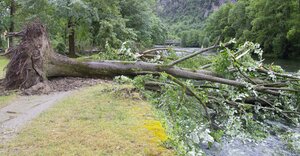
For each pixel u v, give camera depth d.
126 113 4.58
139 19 22.66
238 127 5.30
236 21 38.81
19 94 6.01
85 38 19.23
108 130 3.75
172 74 6.59
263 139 5.44
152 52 8.64
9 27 21.53
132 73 6.78
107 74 6.94
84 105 5.07
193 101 5.75
